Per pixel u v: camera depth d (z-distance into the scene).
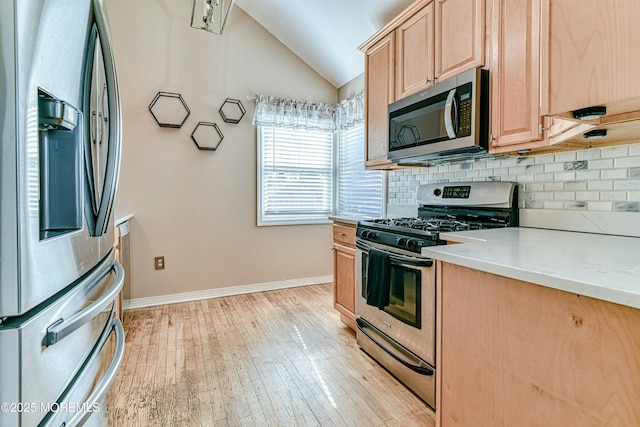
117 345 1.08
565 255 1.04
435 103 1.88
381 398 1.68
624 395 0.70
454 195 2.17
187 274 3.21
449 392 1.17
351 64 3.31
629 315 0.69
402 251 1.74
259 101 3.35
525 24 1.48
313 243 3.77
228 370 1.94
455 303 1.13
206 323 2.64
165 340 2.33
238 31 3.34
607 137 1.28
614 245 1.21
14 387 0.57
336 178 3.87
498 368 0.98
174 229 3.14
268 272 3.56
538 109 1.44
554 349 0.83
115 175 1.10
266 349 2.20
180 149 3.13
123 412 1.55
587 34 0.81
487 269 0.97
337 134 3.83
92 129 0.90
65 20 0.72
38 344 0.62
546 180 1.71
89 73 0.87
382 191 3.15
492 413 1.00
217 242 3.32
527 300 0.89
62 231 0.77
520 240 1.35
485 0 1.66
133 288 3.00
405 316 1.74
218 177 3.30
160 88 3.03
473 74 1.65
